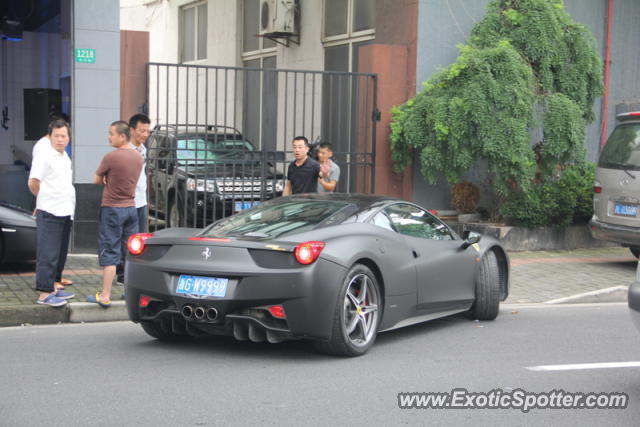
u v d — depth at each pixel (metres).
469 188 13.17
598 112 15.12
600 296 9.34
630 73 15.41
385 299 6.22
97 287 8.38
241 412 4.45
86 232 10.83
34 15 14.70
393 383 5.18
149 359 5.80
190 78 20.20
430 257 6.87
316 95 15.84
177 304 5.74
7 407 4.51
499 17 12.62
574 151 12.08
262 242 5.62
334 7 15.47
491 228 12.49
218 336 6.70
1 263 9.19
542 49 12.27
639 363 5.90
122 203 7.51
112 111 10.90
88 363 5.65
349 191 13.21
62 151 7.43
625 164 10.46
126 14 23.12
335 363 5.74
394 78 12.90
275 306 5.52
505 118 11.64
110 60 10.85
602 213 10.77
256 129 17.88
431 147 11.98
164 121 21.00
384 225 6.54
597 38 14.96
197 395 4.80
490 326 7.50
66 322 7.34
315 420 4.33
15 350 6.05
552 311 8.52
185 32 20.80
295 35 16.38
